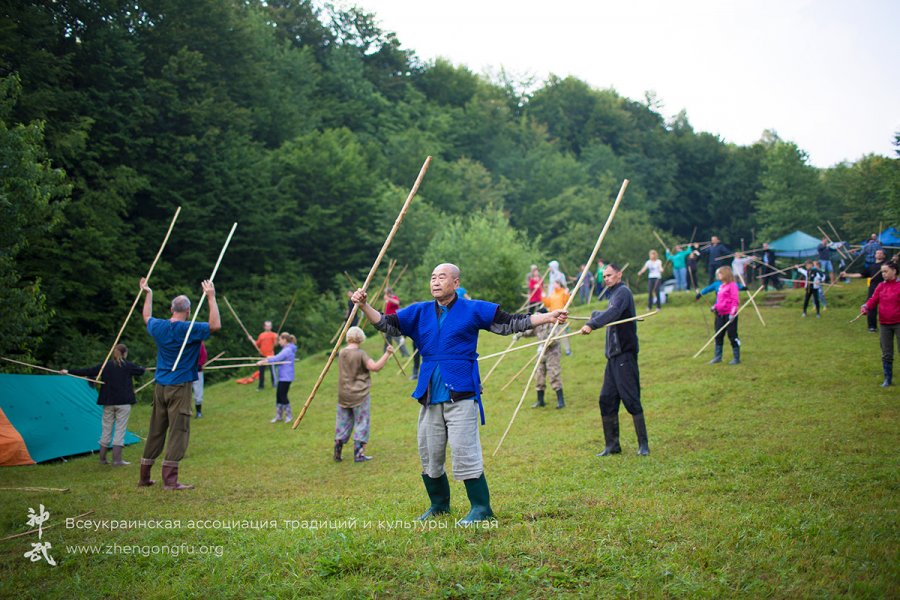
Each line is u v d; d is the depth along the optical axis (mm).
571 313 23703
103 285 28078
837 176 65250
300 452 11234
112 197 28266
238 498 7891
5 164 15188
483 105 70562
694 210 80000
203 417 15977
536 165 63656
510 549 4797
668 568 4406
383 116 59312
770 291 23672
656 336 18531
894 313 11266
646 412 11312
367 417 10289
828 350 14664
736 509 5688
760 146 81688
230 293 34688
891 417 9305
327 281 43656
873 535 4832
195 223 33969
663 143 81000
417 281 35031
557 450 9305
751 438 8875
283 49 55438
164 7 34438
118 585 4789
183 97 34844
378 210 43906
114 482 9086
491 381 16234
